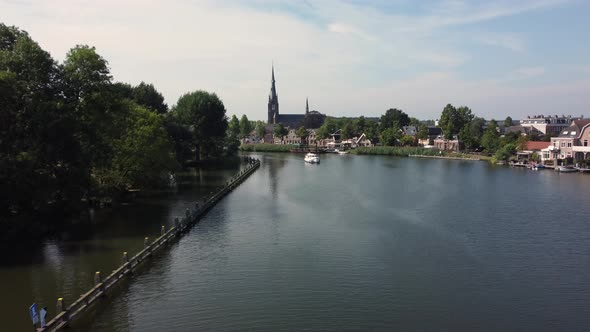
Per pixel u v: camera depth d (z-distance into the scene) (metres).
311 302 28.88
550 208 58.84
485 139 160.75
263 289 30.83
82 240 41.06
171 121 107.56
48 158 43.72
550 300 29.45
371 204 62.34
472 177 96.19
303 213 55.84
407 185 83.00
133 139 62.53
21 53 43.81
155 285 31.38
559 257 38.06
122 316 26.59
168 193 69.38
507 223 50.25
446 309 28.09
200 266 35.41
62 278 31.61
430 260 37.22
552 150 120.50
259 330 25.28
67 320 24.86
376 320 26.58
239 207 59.75
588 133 111.75
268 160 153.00
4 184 38.06
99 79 50.81
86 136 50.66
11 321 25.20
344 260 37.09
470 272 34.44
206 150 140.88
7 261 35.12
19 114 41.91
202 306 28.09
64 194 46.44
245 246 40.94
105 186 59.66
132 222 48.28
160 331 24.95
